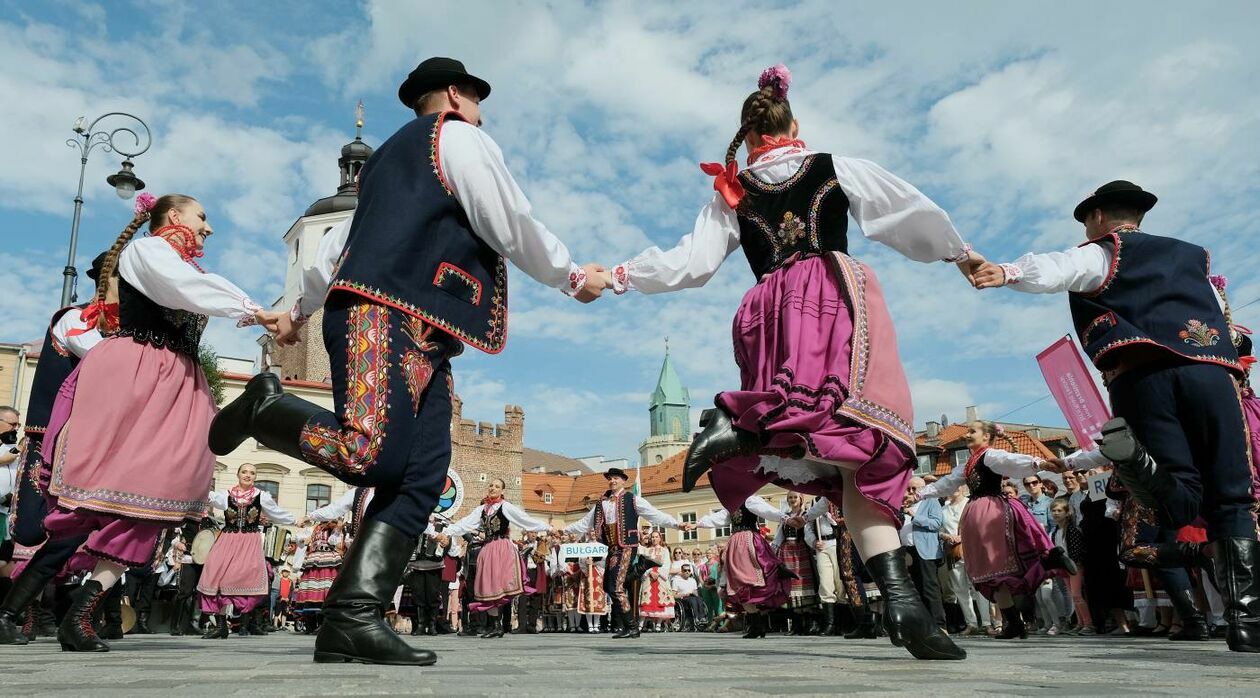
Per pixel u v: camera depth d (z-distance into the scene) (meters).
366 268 2.69
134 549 3.77
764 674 2.28
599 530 8.81
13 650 3.84
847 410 2.81
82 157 13.98
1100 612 8.12
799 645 5.35
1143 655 3.30
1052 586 8.57
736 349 3.29
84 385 3.72
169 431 3.85
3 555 6.14
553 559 15.55
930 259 3.38
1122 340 3.68
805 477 3.13
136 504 3.71
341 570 2.62
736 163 3.48
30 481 4.53
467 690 1.74
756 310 3.19
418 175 2.85
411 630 13.05
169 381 3.89
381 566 2.60
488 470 52.44
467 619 11.29
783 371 2.90
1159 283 3.73
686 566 17.94
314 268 3.30
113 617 8.09
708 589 17.27
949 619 9.64
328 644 2.58
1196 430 3.59
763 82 3.55
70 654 3.54
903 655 3.38
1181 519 3.35
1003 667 2.57
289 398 2.70
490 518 9.87
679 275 3.42
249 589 8.44
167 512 3.81
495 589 9.56
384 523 2.62
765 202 3.34
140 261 3.69
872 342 2.96
